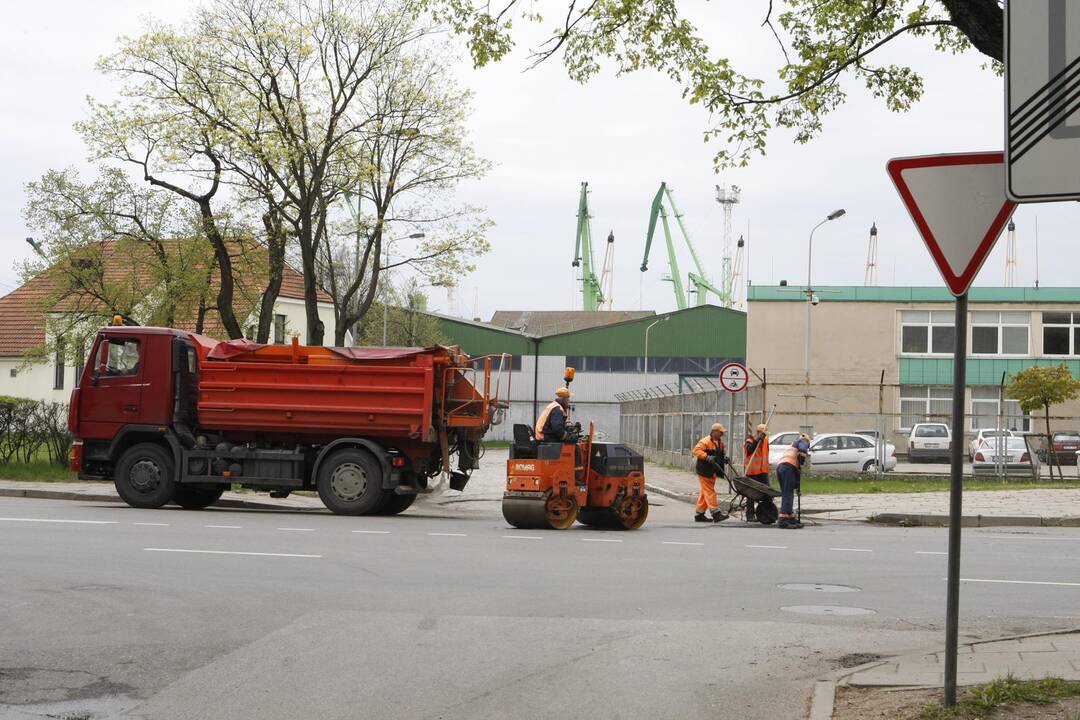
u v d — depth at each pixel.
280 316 58.47
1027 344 57.47
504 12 10.80
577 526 18.36
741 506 20.17
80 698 6.55
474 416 19.75
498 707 6.45
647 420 51.78
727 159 11.13
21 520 16.02
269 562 12.09
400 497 20.16
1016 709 5.68
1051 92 4.02
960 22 8.00
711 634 8.74
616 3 10.73
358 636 8.37
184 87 30.47
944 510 21.47
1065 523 20.16
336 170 31.08
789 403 58.75
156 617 8.94
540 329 132.88
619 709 6.45
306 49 29.55
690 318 87.88
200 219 32.28
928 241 5.39
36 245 33.59
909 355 58.16
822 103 11.22
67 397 57.69
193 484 20.34
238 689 6.79
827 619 9.55
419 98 31.48
